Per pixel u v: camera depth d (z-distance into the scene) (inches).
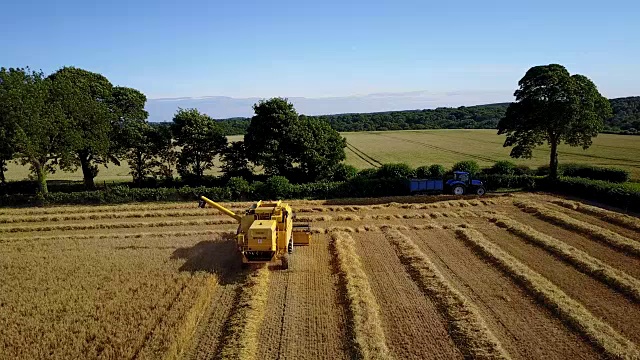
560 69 1290.6
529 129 1333.7
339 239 835.4
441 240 841.5
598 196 1155.3
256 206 764.0
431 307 557.0
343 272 661.3
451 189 1280.8
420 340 479.2
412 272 674.2
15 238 898.1
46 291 607.8
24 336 490.6
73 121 1348.4
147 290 597.6
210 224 1003.9
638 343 470.0
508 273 663.8
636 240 811.4
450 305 549.6
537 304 563.2
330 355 454.0
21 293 600.4
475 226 935.7
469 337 475.2
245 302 566.3
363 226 942.4
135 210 1148.5
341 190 1315.2
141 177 1621.6
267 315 542.6
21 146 1194.0
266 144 1475.1
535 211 1038.4
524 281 622.5
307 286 627.5
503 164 1550.2
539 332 494.3
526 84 1300.4
